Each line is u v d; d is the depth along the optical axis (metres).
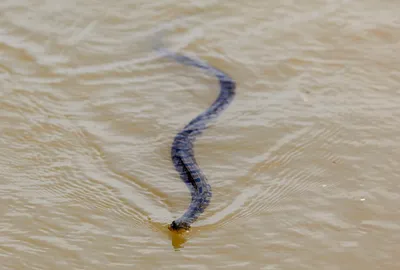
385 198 12.16
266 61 16.52
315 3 18.97
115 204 12.09
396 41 17.17
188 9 18.78
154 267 10.79
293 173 12.85
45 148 13.45
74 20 18.03
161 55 16.80
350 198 12.19
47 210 11.90
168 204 12.12
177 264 10.84
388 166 12.92
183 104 15.02
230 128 14.10
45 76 15.74
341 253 11.04
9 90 15.12
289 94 15.23
